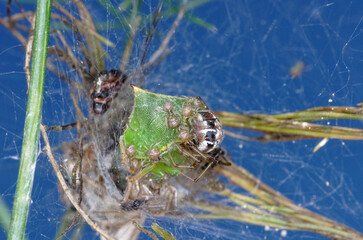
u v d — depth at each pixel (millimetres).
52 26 204
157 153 183
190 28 236
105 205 194
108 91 198
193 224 203
